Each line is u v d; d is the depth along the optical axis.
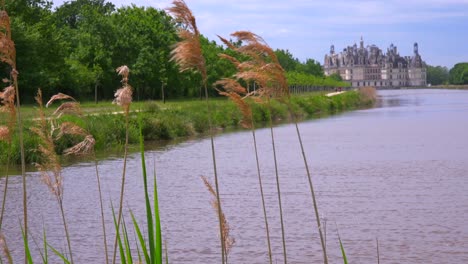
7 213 18.42
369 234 16.06
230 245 4.40
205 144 40.38
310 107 80.94
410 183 24.02
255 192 22.42
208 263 13.67
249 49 4.25
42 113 4.87
